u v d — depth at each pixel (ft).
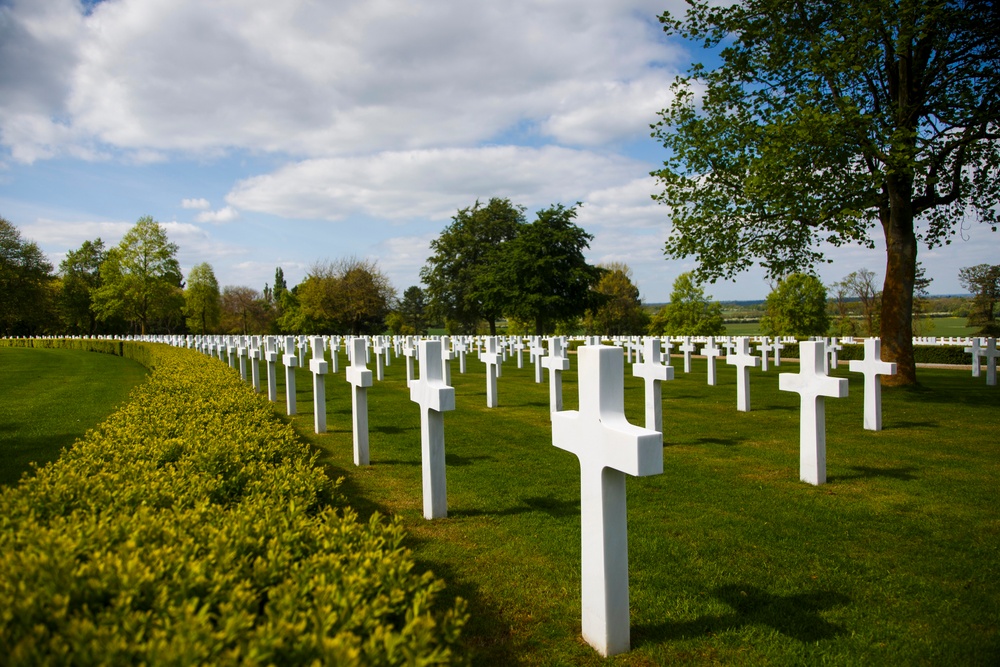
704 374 63.93
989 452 26.08
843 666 10.40
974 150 48.65
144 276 201.46
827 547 15.55
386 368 72.69
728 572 14.11
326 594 7.02
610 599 10.63
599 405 10.48
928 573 13.98
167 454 15.79
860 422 33.32
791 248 55.01
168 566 7.70
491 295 161.48
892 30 44.50
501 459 25.64
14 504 10.98
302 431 32.35
